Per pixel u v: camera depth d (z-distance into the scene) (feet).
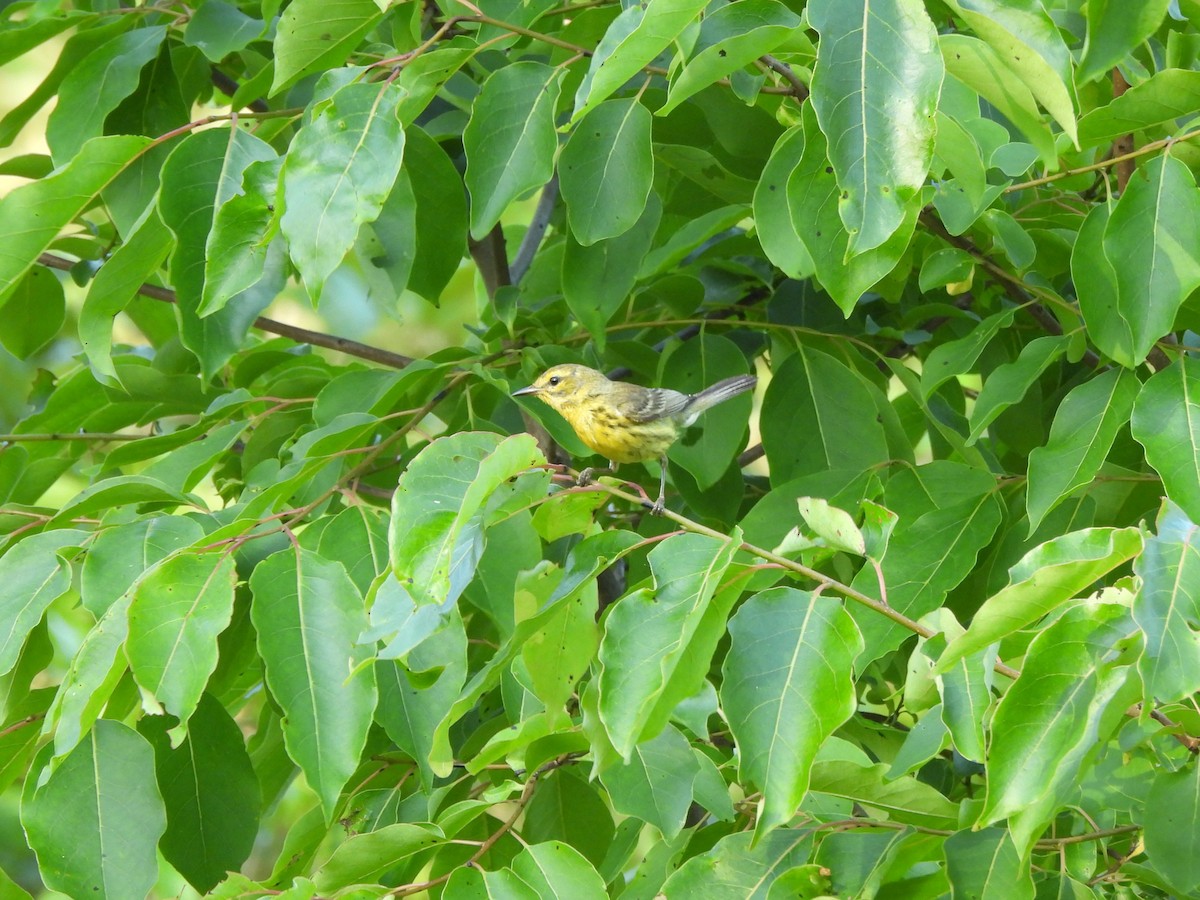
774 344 31.76
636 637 16.26
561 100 26.14
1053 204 28.96
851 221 16.21
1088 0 20.24
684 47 18.31
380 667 20.93
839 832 20.10
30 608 20.01
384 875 21.34
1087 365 31.65
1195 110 20.61
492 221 22.52
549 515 19.39
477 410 31.76
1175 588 15.38
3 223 22.16
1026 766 15.60
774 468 28.68
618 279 27.02
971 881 19.16
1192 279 20.13
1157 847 19.71
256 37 28.04
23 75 63.41
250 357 34.63
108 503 22.80
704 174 29.50
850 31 16.40
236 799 22.68
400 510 17.66
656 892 22.50
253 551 21.66
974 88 19.11
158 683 17.94
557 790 26.32
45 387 36.86
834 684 15.96
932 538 24.99
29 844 19.07
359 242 28.66
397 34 28.55
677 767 20.75
